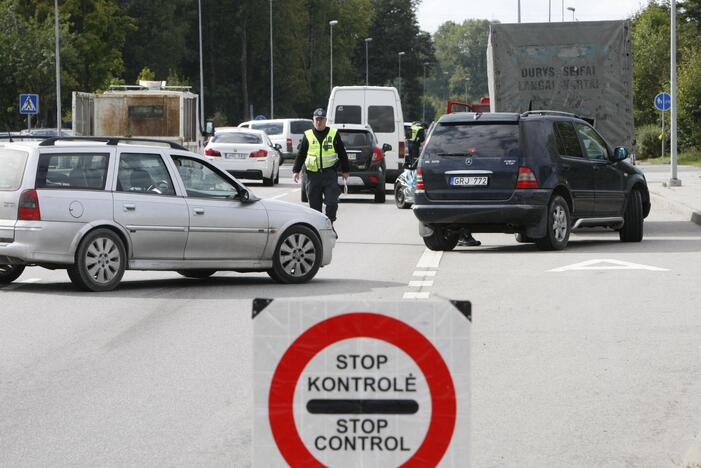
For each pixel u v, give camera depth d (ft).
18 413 59.88
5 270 117.91
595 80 190.19
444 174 146.10
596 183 154.71
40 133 387.75
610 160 159.43
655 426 56.65
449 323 27.22
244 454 51.37
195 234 114.11
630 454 51.42
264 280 121.70
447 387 27.25
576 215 152.05
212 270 126.31
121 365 73.00
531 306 97.86
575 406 60.95
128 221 111.45
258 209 116.98
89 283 110.01
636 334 83.76
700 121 507.71
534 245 158.30
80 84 630.74
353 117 290.76
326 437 27.48
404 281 117.29
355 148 257.14
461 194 145.38
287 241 117.80
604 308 96.63
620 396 63.41
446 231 151.23
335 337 27.35
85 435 55.06
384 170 260.42
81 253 109.29
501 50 190.90
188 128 319.47
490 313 93.97
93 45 629.51
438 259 139.13
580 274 121.08
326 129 154.20
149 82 324.39
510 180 144.46
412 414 27.35
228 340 82.07
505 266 129.90
